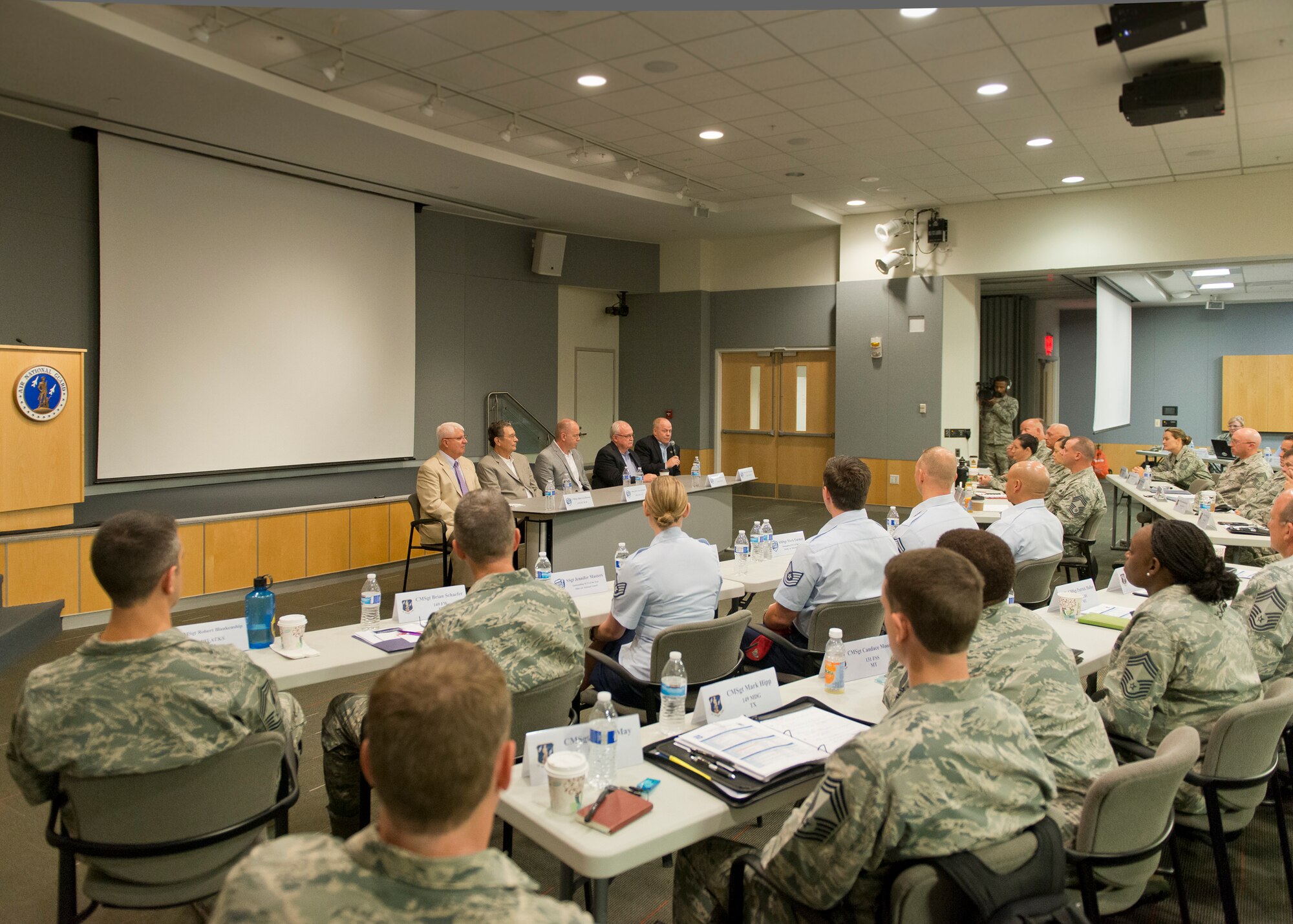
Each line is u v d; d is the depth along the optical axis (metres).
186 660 1.83
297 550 6.57
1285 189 7.62
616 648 3.18
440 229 8.91
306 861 0.89
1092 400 14.68
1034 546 4.15
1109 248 8.45
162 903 1.88
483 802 0.93
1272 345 14.01
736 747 1.93
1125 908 1.96
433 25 4.60
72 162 5.95
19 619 4.82
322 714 4.10
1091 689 3.52
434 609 3.13
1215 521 5.54
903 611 1.52
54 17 4.25
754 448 11.36
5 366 4.95
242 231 6.86
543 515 5.48
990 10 4.40
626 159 7.38
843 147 7.02
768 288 10.83
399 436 8.24
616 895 2.61
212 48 4.89
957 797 1.39
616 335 11.66
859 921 1.48
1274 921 2.46
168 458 6.45
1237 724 2.09
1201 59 5.09
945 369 9.53
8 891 2.60
